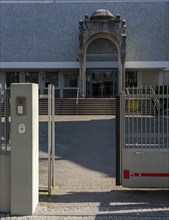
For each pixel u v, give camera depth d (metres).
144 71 40.16
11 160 5.91
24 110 5.89
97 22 36.25
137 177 7.12
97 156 11.30
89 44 37.91
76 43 39.22
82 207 6.25
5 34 39.59
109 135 16.58
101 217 5.73
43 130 18.20
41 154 11.56
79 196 6.92
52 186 7.50
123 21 36.88
